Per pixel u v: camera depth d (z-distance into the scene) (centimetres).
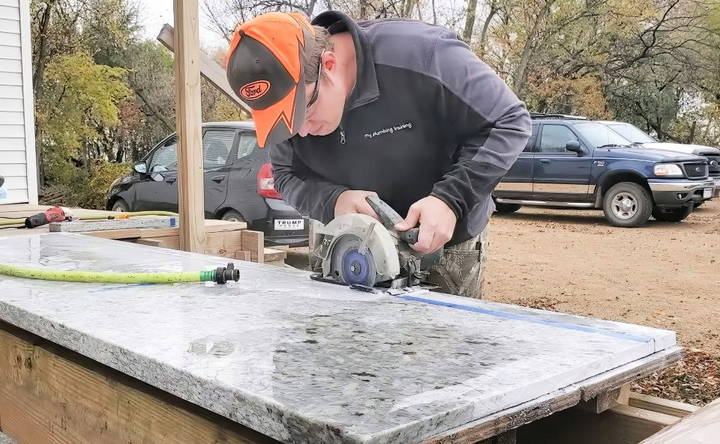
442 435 78
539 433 123
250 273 182
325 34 190
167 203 679
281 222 561
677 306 509
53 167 1703
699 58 2009
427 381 90
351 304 142
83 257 204
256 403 83
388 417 76
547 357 102
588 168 924
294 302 143
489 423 83
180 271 175
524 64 1900
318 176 227
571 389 95
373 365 97
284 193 231
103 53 1961
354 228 161
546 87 1933
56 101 1669
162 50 2053
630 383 122
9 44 752
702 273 635
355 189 220
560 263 691
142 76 2031
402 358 101
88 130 1725
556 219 1034
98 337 113
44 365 139
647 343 113
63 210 339
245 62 166
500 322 126
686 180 874
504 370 95
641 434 113
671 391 334
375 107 200
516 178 987
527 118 199
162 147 711
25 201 777
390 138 205
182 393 95
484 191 187
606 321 129
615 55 1978
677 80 2047
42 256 205
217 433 96
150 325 121
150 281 163
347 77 197
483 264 234
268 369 95
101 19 1842
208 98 1777
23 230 343
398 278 160
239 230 390
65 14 1694
